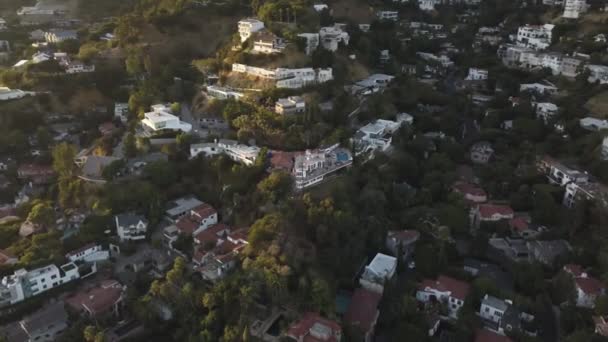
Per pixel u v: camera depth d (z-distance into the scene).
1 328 93.62
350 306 100.00
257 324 92.44
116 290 100.69
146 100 165.25
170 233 115.44
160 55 194.50
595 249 114.44
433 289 105.62
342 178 127.88
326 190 122.38
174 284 98.56
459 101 184.38
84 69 185.75
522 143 159.12
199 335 89.88
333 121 148.75
